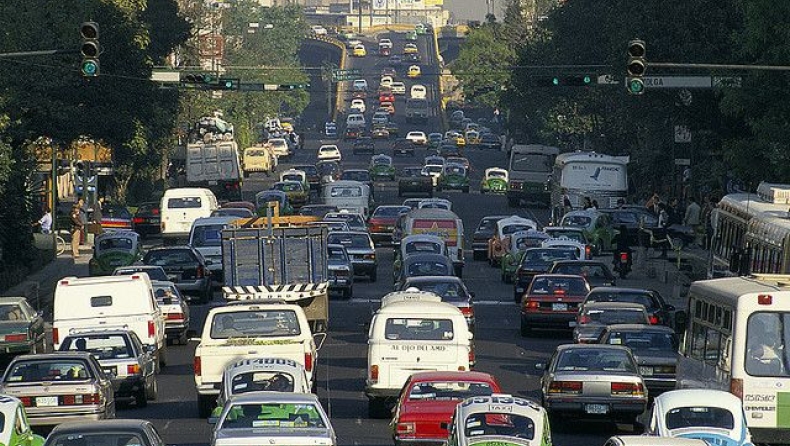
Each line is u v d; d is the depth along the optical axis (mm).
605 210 193625
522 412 55000
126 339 85562
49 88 161250
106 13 171625
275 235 116312
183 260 137625
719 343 71312
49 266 174625
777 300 68562
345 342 115625
